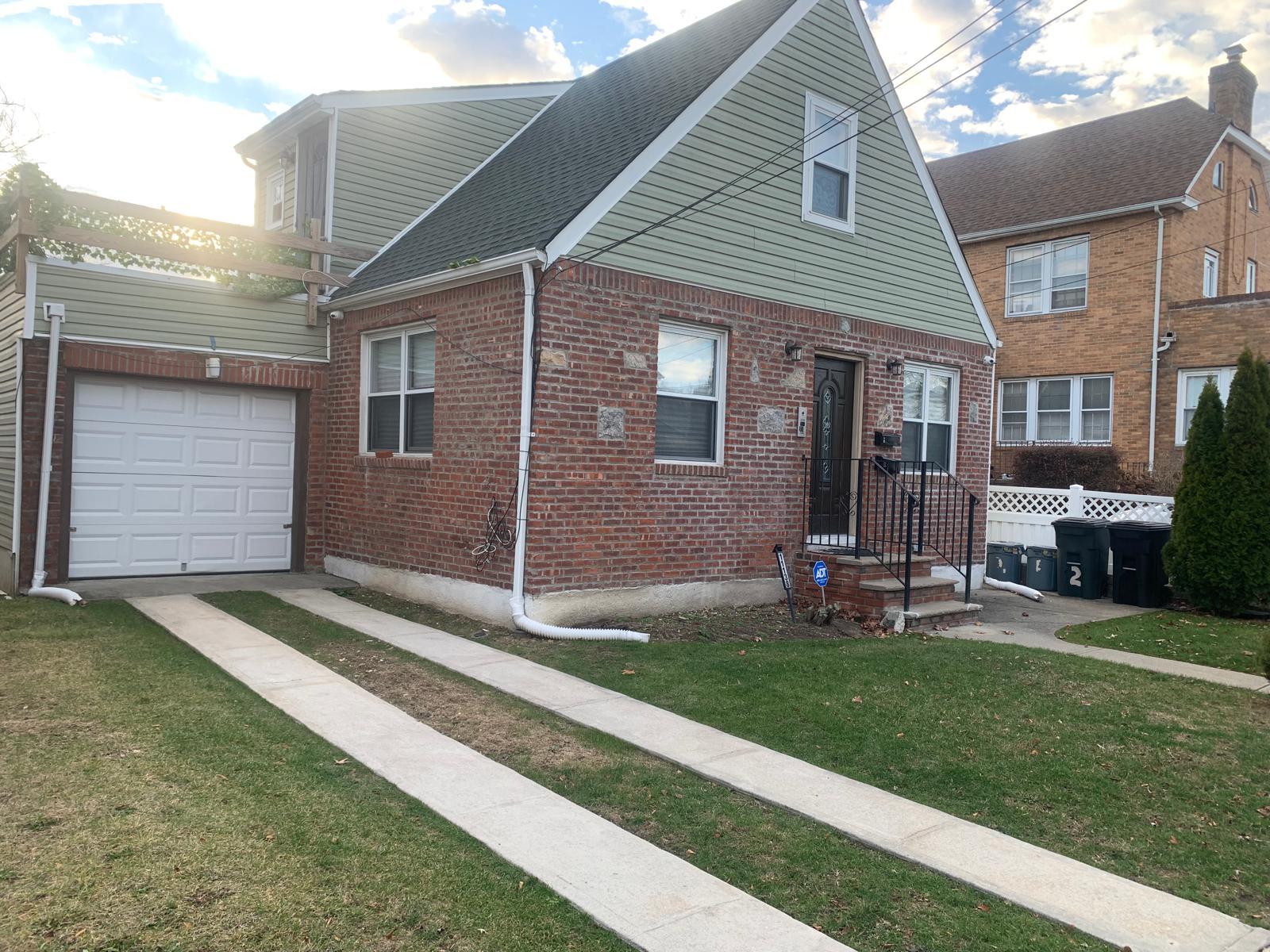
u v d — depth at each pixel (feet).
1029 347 66.33
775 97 33.83
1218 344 56.85
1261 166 70.13
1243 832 15.24
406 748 17.39
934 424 41.14
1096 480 58.95
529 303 27.14
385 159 40.09
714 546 32.01
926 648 27.12
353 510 35.63
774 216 33.78
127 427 33.32
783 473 34.19
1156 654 28.27
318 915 11.05
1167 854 14.37
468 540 29.48
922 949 11.23
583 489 28.40
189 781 15.02
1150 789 16.96
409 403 33.58
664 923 11.42
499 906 11.59
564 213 28.19
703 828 14.55
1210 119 65.98
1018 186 71.31
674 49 40.98
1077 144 72.90
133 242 31.45
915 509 39.42
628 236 29.22
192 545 34.94
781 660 25.02
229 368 34.76
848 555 33.40
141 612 27.71
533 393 27.17
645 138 30.37
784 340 34.04
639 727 19.31
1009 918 12.09
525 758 17.34
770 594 33.91
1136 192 61.46
